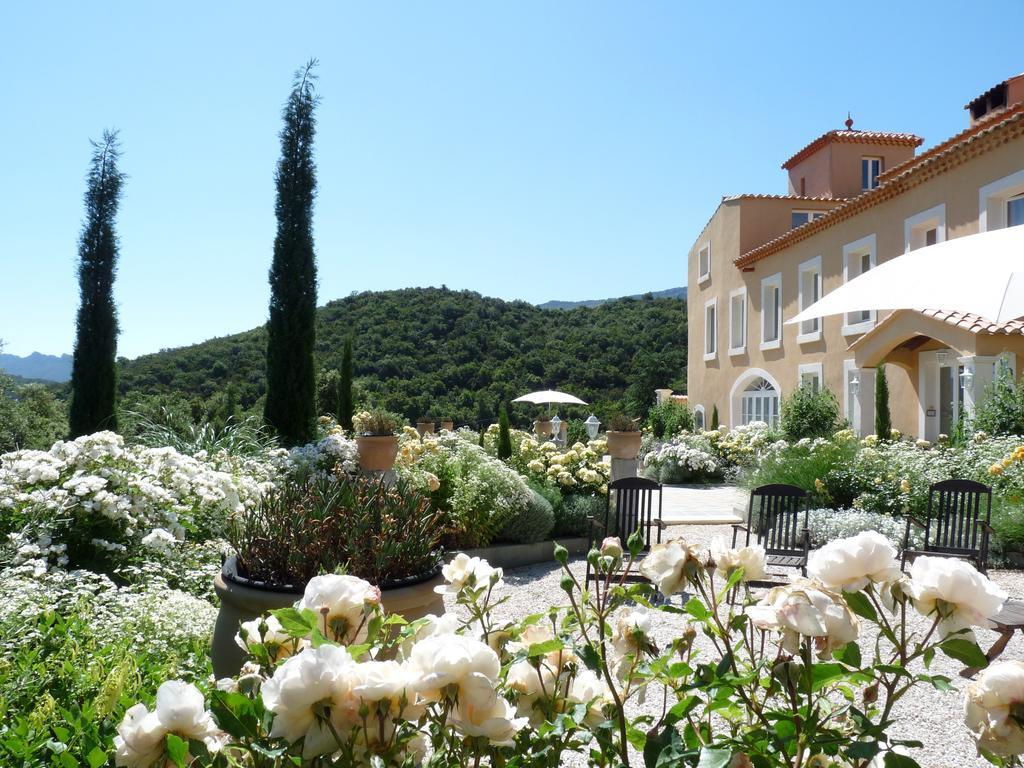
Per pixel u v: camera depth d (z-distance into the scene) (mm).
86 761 2178
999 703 1085
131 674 2842
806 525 7594
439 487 8266
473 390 39406
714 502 13828
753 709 1302
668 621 5754
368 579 3348
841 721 1367
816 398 17328
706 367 25188
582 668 1428
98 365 13766
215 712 1131
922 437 15039
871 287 5652
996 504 8648
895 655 1351
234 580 3338
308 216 12930
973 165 12633
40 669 2832
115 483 5875
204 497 6363
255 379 32031
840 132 22000
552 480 9727
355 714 999
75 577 4320
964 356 11867
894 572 1193
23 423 19172
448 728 1132
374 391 38031
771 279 20609
